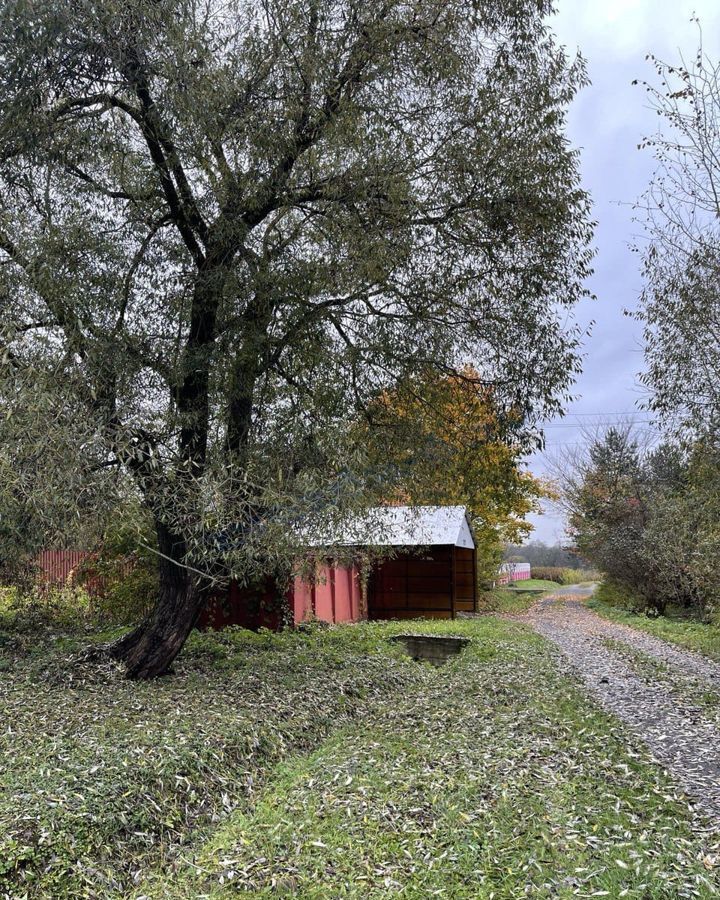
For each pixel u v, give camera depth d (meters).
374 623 18.52
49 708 7.19
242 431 8.87
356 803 5.25
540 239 9.38
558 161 9.08
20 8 6.78
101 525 6.66
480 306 9.95
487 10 9.06
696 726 8.00
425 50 8.88
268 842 4.69
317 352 9.41
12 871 4.01
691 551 15.13
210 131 8.30
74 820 4.55
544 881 4.07
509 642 15.07
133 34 7.66
